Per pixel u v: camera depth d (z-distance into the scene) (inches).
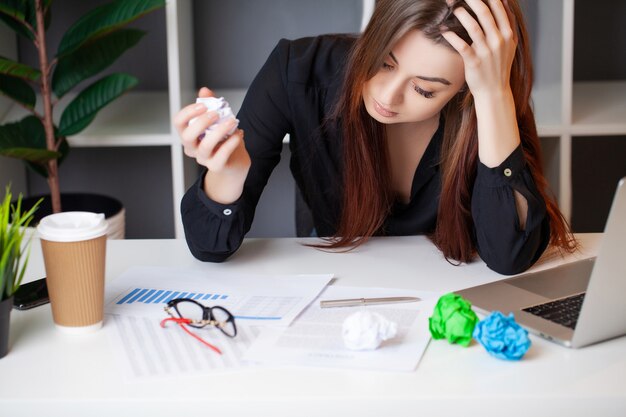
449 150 58.0
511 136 51.9
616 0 116.6
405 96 50.1
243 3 115.5
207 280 49.7
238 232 52.5
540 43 104.3
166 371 37.1
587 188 124.7
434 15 47.3
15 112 105.6
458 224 54.6
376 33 49.1
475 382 35.9
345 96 55.9
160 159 121.7
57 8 113.6
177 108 98.3
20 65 83.2
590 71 118.8
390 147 60.0
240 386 35.6
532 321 41.8
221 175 50.8
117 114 106.9
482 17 48.8
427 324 42.3
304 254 55.4
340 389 35.2
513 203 51.5
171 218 123.4
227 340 40.6
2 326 38.6
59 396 34.9
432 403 34.6
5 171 108.6
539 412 34.7
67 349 39.9
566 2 95.1
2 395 35.0
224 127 44.8
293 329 41.9
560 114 98.4
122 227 99.2
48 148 92.9
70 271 40.4
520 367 37.4
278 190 124.4
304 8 115.7
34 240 59.0
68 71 92.0
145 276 50.5
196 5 114.9
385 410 34.7
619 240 36.5
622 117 101.7
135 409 34.7
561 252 56.7
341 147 61.6
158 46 116.3
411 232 62.7
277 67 62.3
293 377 36.4
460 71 49.6
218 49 116.8
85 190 122.2
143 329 42.1
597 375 36.5
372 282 49.7
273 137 62.0
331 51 62.2
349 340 38.7
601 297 38.1
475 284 49.8
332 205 65.1
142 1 87.6
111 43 91.8
